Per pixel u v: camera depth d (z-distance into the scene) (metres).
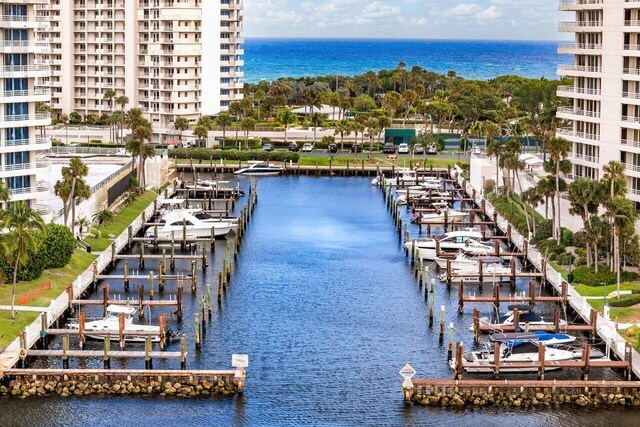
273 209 197.00
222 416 92.56
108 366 101.69
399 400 96.56
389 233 174.38
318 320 120.75
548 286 134.38
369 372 103.38
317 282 139.00
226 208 189.38
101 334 108.44
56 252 129.12
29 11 140.25
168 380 97.44
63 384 96.75
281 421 91.69
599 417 93.19
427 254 152.88
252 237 169.38
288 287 136.00
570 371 103.12
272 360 106.31
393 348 110.69
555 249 145.75
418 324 119.44
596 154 159.12
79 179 145.00
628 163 150.25
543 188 154.12
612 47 152.50
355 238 169.62
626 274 129.25
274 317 121.69
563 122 194.38
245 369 102.56
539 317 116.25
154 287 133.38
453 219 180.88
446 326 118.44
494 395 95.88
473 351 106.31
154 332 108.19
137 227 167.25
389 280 140.88
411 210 195.25
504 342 105.81
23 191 139.88
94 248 148.38
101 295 128.25
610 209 124.44
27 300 117.69
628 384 96.06
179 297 118.94
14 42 138.62
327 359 107.00
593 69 160.62
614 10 151.88
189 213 170.88
